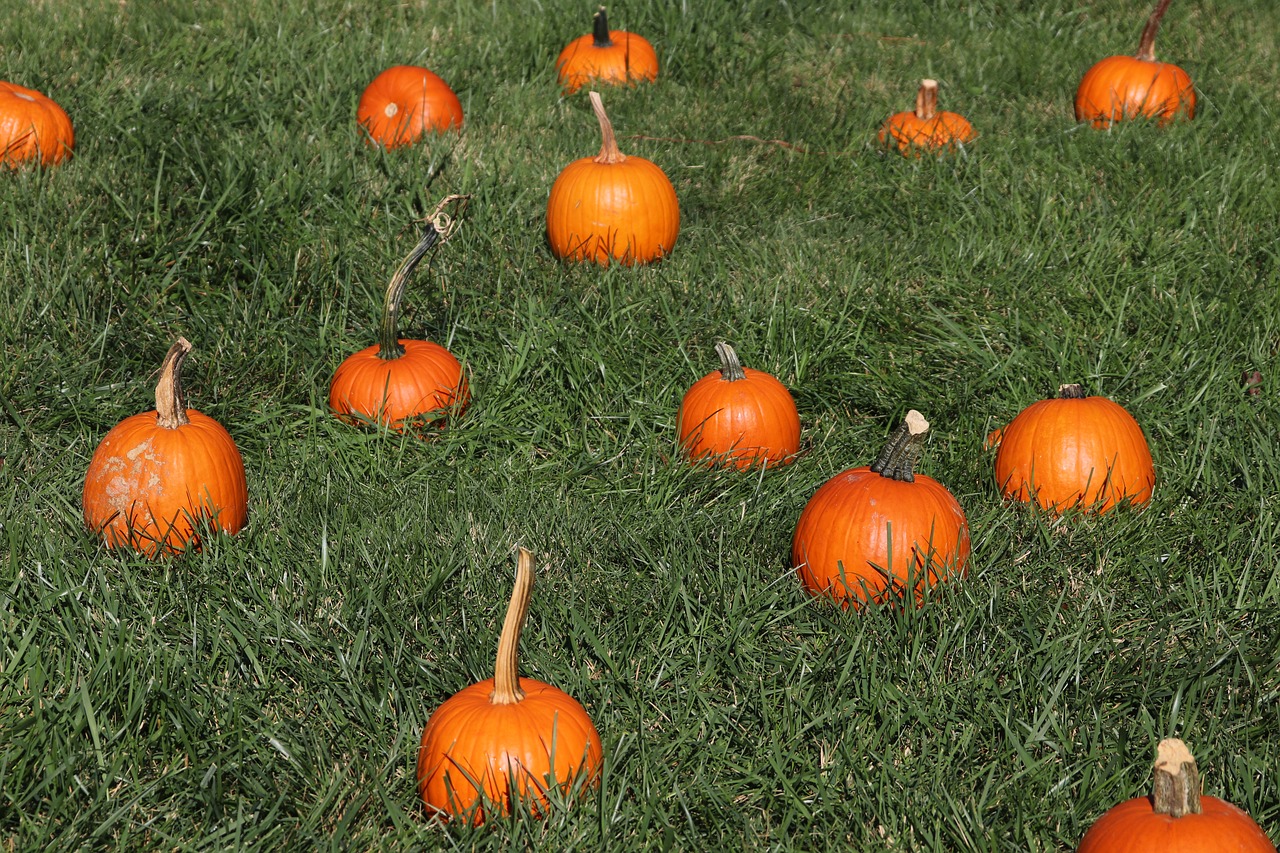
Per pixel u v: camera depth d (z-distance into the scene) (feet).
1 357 10.25
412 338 10.77
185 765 8.70
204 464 9.37
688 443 10.07
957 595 9.23
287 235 11.31
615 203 11.17
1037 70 14.02
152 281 10.85
